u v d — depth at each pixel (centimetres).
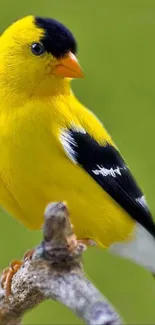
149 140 140
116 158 134
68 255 127
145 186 140
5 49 133
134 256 135
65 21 142
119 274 140
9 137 132
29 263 128
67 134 132
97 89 141
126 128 141
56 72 132
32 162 132
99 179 133
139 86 141
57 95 133
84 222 133
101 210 133
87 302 125
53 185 132
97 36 142
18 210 133
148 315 140
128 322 140
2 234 141
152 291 141
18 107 132
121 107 141
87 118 134
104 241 133
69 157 132
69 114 133
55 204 127
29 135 132
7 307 130
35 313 140
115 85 141
